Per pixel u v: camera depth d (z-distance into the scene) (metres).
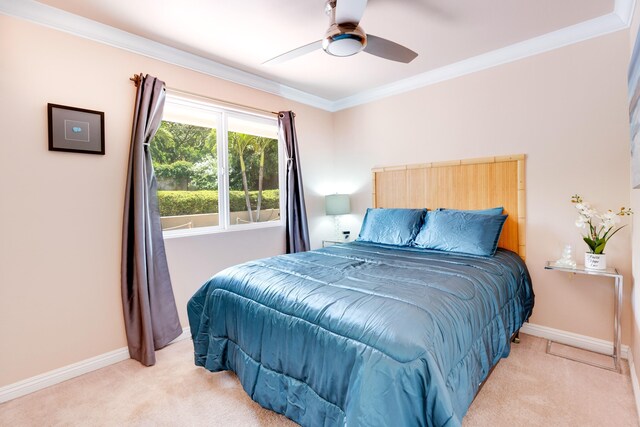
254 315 1.70
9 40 1.90
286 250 3.53
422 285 1.63
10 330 1.91
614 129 2.23
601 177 2.28
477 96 2.88
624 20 2.13
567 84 2.40
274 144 3.59
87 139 2.18
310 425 1.37
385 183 3.60
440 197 3.16
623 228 2.20
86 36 2.18
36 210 2.00
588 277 2.37
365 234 3.19
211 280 2.10
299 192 3.55
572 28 2.32
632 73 1.60
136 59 2.44
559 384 1.92
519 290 2.18
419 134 3.30
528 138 2.61
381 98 3.61
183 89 2.71
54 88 2.06
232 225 3.18
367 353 1.17
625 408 1.69
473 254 2.40
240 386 1.97
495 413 1.67
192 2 1.97
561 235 2.47
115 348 2.32
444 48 2.64
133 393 1.92
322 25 2.26
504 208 2.75
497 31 2.37
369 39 1.92
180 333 2.62
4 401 1.87
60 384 2.04
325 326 1.36
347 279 1.77
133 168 2.34
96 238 2.24
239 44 2.53
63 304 2.11
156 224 2.49
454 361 1.26
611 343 2.28
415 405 1.07
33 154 1.99
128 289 2.34
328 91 3.68
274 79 3.31
